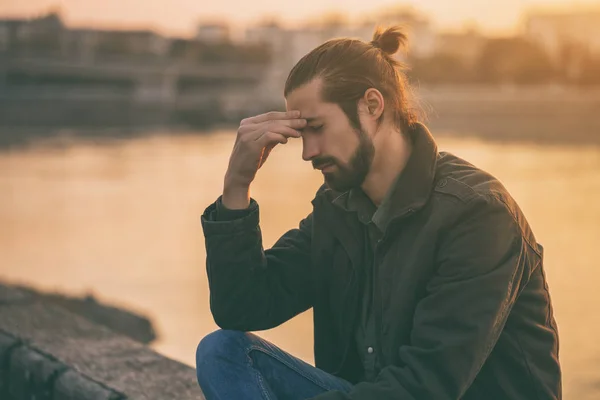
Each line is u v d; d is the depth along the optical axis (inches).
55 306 152.9
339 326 70.8
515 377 61.8
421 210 63.2
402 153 65.2
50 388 115.6
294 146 3260.3
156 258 889.5
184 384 107.3
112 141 3233.3
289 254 75.2
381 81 64.1
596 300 601.3
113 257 890.7
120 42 4854.8
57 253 910.4
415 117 66.6
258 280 72.0
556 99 3412.9
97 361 116.8
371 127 63.8
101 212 1342.3
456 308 59.2
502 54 5009.8
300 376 68.6
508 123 3400.6
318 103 63.7
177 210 1396.4
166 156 2618.1
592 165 2143.2
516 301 62.3
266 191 1593.3
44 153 2623.0
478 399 62.4
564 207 1270.9
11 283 473.7
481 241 60.2
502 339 61.7
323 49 64.6
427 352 58.6
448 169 65.0
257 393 65.5
